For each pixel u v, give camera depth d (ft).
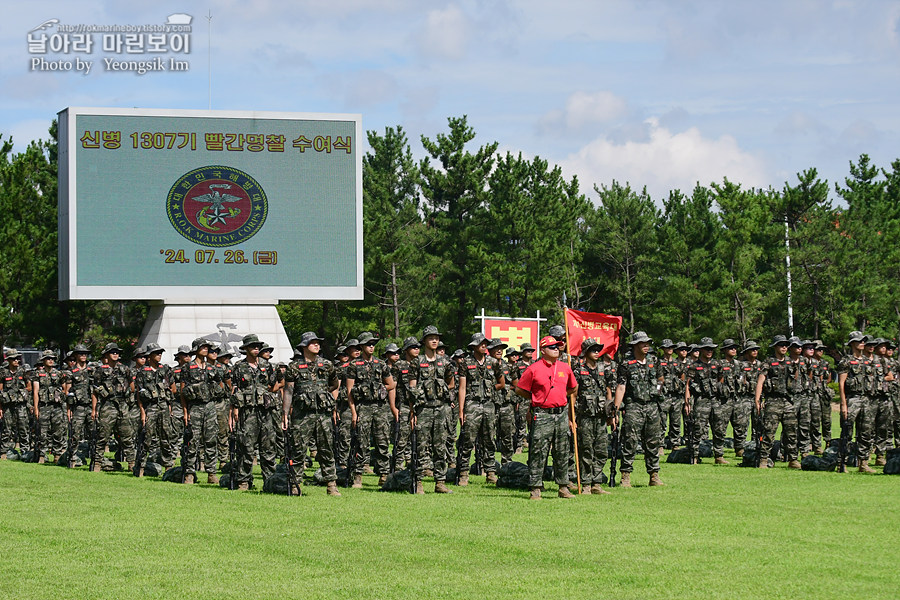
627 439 53.47
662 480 56.80
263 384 53.98
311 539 37.29
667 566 32.37
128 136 141.69
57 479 59.16
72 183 139.64
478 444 58.70
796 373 64.75
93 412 66.28
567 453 49.21
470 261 178.91
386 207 189.88
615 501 47.73
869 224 167.32
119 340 177.88
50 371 73.67
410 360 52.08
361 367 58.18
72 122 139.95
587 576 30.99
